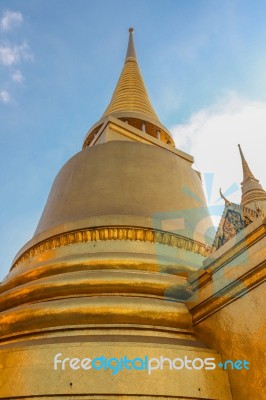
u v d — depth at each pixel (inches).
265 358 231.3
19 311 300.7
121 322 286.0
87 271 345.4
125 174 496.7
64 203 483.2
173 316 296.2
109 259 350.3
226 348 263.4
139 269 349.4
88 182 492.4
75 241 395.5
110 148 534.0
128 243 385.4
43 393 234.7
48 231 418.9
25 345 272.1
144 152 534.3
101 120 684.7
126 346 252.5
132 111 786.2
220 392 249.3
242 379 245.0
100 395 231.6
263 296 243.0
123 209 444.5
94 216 404.5
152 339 273.6
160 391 237.1
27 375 245.9
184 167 559.2
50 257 395.2
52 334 284.2
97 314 286.7
